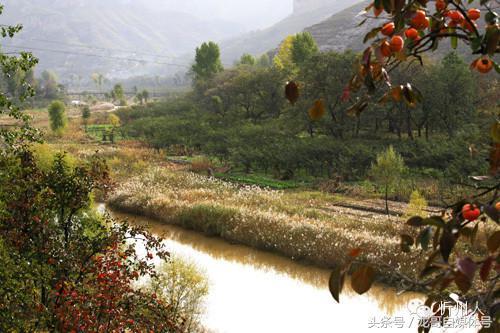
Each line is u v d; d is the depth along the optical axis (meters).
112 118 60.03
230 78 65.31
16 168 7.52
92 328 6.09
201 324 11.42
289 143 35.44
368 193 25.84
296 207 21.89
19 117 8.06
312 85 39.66
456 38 1.63
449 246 1.45
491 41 1.49
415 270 12.95
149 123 54.53
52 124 52.31
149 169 31.67
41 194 7.39
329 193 26.97
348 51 40.78
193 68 82.69
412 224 1.56
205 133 45.97
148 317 7.08
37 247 6.89
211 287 14.28
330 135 41.34
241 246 18.47
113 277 6.51
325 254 15.91
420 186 25.14
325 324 11.57
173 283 10.66
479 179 1.77
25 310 6.34
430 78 35.62
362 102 1.62
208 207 20.67
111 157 38.25
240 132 42.56
